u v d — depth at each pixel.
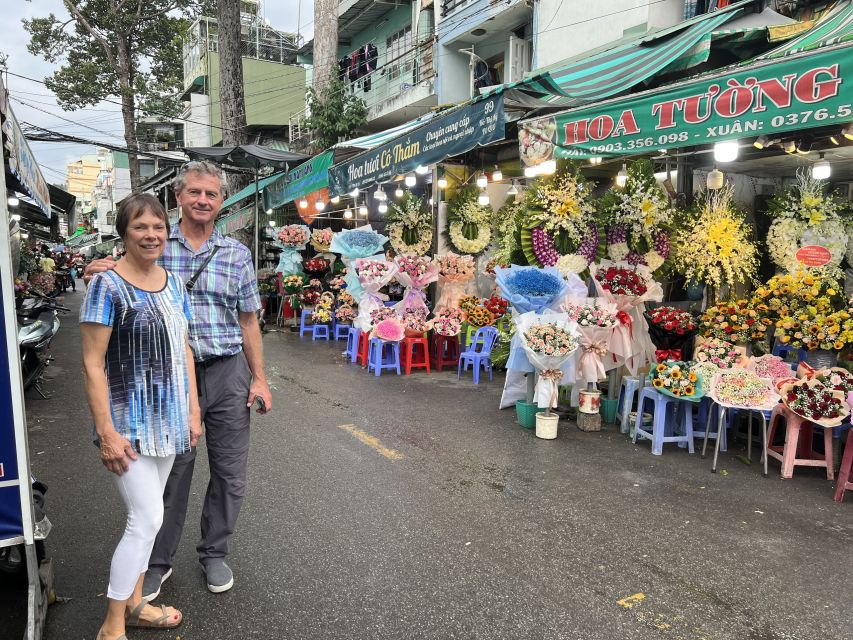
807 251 5.93
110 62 24.66
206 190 2.63
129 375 2.25
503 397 6.20
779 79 3.38
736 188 7.37
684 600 2.77
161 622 2.49
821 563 3.13
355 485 4.06
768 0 6.72
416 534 3.36
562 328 5.22
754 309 5.02
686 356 6.03
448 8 14.12
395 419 5.76
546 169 5.60
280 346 10.34
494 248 9.59
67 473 4.25
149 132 32.56
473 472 4.36
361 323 8.38
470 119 5.90
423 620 2.57
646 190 6.32
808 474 4.50
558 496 3.95
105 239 45.03
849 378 4.32
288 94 26.36
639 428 5.18
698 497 3.99
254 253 14.12
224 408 2.74
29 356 6.46
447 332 8.04
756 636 2.52
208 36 27.48
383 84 18.36
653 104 4.09
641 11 9.05
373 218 12.62
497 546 3.24
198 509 3.68
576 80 6.36
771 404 4.37
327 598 2.73
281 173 12.14
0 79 2.30
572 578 2.94
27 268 11.96
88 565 2.99
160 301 2.35
